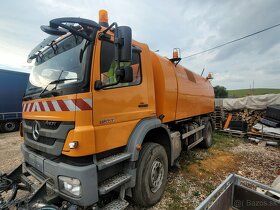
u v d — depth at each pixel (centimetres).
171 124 439
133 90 267
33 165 245
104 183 223
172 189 353
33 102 254
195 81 548
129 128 258
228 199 249
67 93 202
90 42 212
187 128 498
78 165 195
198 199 325
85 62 204
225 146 707
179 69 455
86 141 192
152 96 314
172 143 372
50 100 218
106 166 209
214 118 1038
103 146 214
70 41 236
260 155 593
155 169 302
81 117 193
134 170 257
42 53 286
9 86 1059
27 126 272
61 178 201
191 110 507
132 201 302
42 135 229
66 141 197
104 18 261
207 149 657
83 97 195
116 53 198
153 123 294
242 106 1123
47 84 247
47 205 193
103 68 219
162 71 356
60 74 231
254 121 1052
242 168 479
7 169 458
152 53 361
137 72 282
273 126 859
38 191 204
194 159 532
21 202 200
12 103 1074
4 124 1055
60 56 242
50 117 218
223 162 519
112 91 229
